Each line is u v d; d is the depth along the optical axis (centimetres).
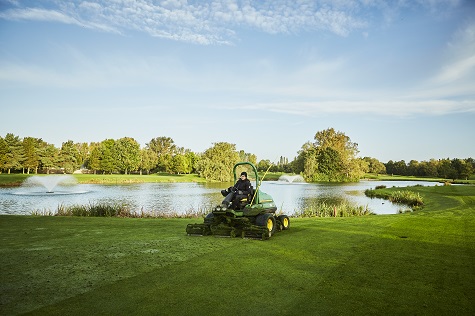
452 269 665
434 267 677
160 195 4162
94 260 718
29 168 8050
